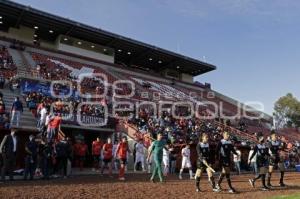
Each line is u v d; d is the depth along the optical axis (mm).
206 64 60281
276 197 11914
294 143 45344
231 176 22375
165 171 22188
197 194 12766
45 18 42344
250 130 48688
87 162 26438
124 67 52344
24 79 30969
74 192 12125
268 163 15688
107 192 12406
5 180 15383
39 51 43656
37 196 11062
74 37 48375
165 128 30391
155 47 52594
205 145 13984
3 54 37406
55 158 17297
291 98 76375
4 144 15148
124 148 17516
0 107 21188
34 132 20922
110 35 47906
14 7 39250
